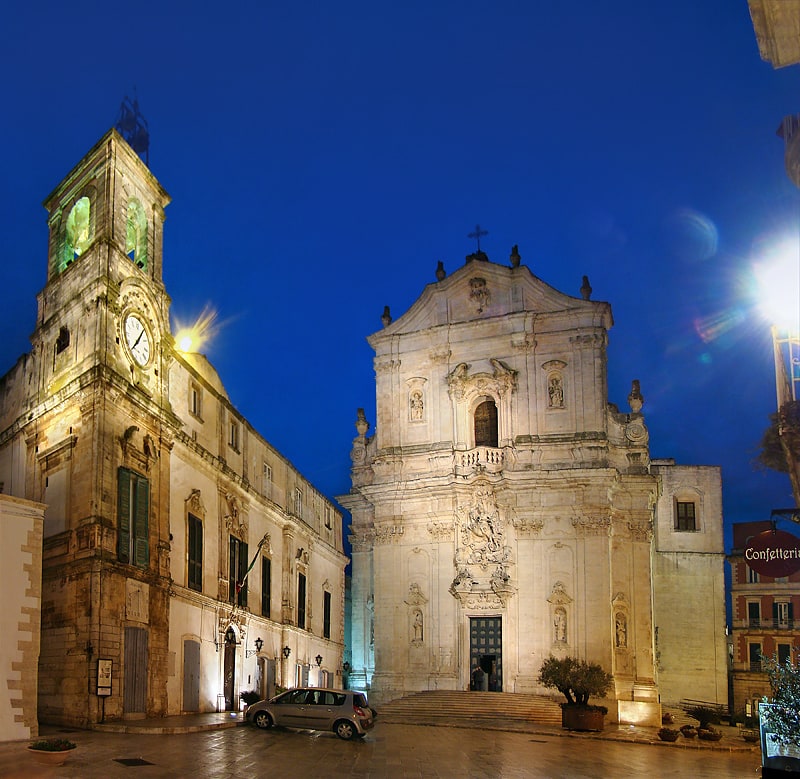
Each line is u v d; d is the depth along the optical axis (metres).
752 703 47.78
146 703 30.55
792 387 13.81
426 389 53.91
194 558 35.56
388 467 53.56
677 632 57.03
